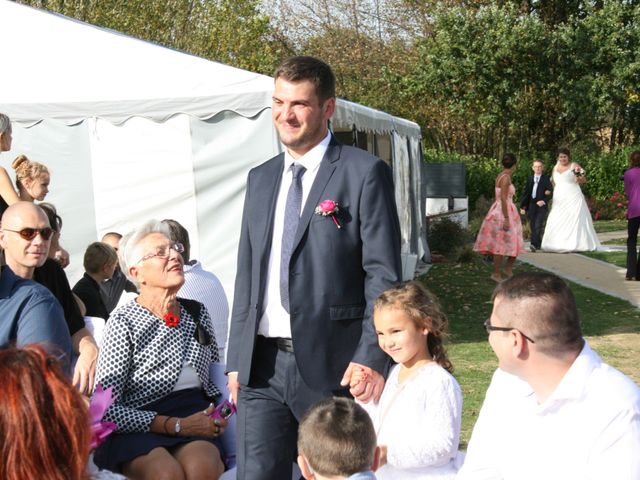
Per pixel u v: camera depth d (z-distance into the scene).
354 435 2.61
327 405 2.72
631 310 10.16
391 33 32.12
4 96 8.55
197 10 22.34
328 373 3.43
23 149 8.59
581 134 29.08
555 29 29.23
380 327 3.36
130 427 3.84
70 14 19.44
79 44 8.81
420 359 3.44
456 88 27.53
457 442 3.40
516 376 2.59
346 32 31.69
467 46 27.03
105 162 8.50
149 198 8.44
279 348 3.54
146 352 4.00
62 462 1.76
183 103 8.18
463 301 11.21
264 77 8.28
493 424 2.69
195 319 4.25
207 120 8.23
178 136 8.32
